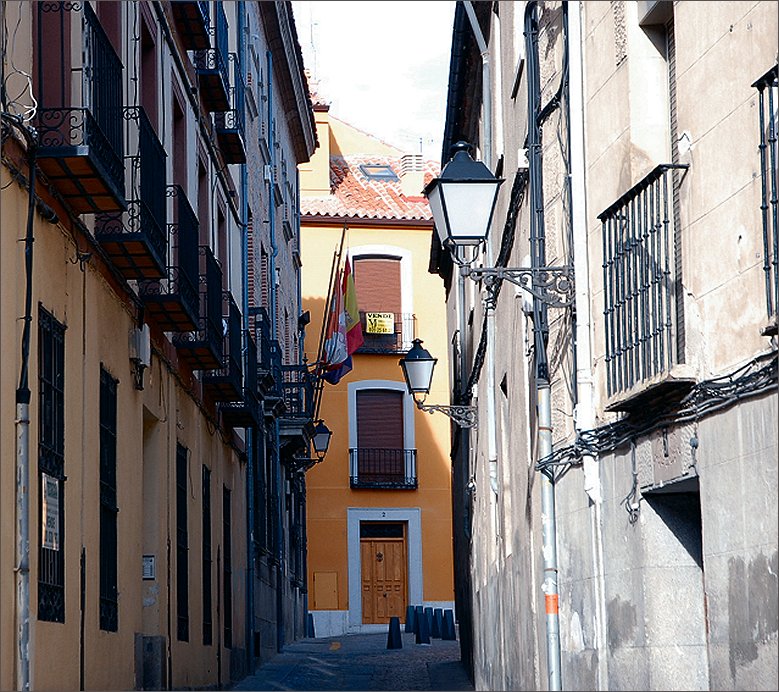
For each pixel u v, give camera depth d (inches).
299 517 1796.3
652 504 412.5
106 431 613.6
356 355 2031.3
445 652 1327.5
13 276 452.8
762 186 329.7
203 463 896.3
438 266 1416.1
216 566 935.0
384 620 1998.0
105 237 592.4
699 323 376.2
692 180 382.9
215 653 912.3
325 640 1683.1
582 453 464.8
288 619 1547.7
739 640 340.8
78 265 552.7
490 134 791.7
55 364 517.7
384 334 2049.7
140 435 682.2
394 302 2068.2
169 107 788.0
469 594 1046.4
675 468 387.9
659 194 398.3
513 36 634.2
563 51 501.0
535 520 568.4
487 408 806.5
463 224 478.9
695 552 410.6
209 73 902.4
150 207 626.5
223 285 1035.9
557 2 515.5
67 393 531.8
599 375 458.3
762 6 337.4
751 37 344.5
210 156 964.0
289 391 1573.6
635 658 417.7
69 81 528.7
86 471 559.8
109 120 565.9
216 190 997.8
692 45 383.2
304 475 1932.8
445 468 2039.9
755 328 342.0
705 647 405.1
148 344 689.6
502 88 709.9
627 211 423.2
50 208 500.4
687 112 386.9
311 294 2041.1
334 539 1994.3
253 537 1135.0
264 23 1425.9
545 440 522.3
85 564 552.4
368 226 2069.4
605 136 451.2
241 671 1042.1
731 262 356.2
